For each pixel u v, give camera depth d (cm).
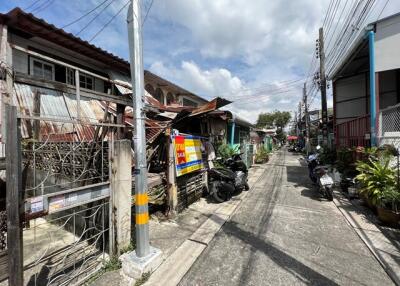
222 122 1001
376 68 650
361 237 376
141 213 293
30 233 398
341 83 1139
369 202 492
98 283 269
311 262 307
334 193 658
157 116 641
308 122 2377
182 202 520
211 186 601
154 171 568
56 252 328
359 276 276
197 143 599
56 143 399
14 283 198
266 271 289
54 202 234
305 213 501
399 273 278
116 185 312
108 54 605
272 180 893
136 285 264
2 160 197
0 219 206
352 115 1095
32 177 424
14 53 491
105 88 691
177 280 273
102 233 319
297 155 2327
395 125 570
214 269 295
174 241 370
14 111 197
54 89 276
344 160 761
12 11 412
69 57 600
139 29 295
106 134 332
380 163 511
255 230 413
